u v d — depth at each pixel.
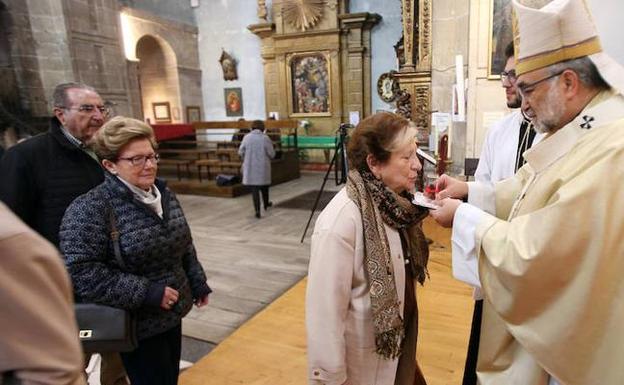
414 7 4.65
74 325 0.59
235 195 7.06
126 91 8.87
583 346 0.79
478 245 0.91
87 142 1.69
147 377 1.37
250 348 2.33
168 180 8.20
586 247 0.76
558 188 0.85
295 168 8.70
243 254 4.06
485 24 3.79
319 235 1.12
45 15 7.29
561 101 0.87
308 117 10.34
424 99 4.75
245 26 10.82
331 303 1.08
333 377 1.08
